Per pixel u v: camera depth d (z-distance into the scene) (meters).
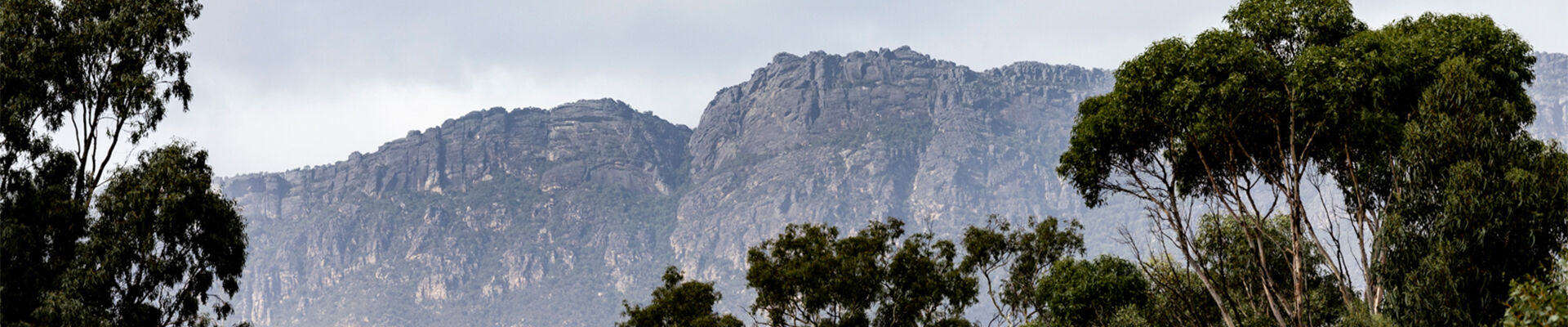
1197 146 32.88
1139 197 35.28
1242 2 35.81
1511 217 27.98
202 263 45.31
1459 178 28.70
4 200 41.59
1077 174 36.34
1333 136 32.38
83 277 40.41
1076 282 42.62
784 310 54.50
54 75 42.56
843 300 52.88
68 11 44.88
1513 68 32.72
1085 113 37.34
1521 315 19.38
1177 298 33.25
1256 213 32.28
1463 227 28.39
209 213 45.12
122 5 45.91
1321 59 31.53
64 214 41.50
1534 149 30.03
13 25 42.19
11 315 39.62
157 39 46.50
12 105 40.84
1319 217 34.03
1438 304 28.17
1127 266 42.53
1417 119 31.39
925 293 52.88
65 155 43.53
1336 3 34.28
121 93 43.97
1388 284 29.88
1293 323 31.23
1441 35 33.06
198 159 45.91
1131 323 38.78
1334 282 38.97
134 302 43.06
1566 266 19.06
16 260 40.31
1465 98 29.89
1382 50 32.53
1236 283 37.22
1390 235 29.97
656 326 56.06
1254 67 31.88
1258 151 33.81
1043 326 49.38
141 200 42.66
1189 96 31.97
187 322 44.81
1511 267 28.02
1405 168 30.50
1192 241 32.25
